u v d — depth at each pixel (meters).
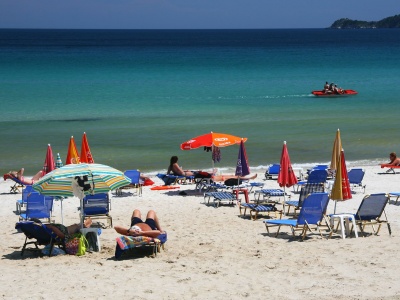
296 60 104.69
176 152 30.06
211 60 103.81
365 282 11.02
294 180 18.28
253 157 29.00
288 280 11.28
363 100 51.00
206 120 40.03
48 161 20.56
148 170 26.20
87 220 15.38
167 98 51.34
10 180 24.31
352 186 21.44
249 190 22.00
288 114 43.12
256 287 10.88
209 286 11.01
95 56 116.06
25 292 10.86
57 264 13.03
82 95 52.91
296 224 14.83
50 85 60.53
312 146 31.69
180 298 10.34
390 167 25.02
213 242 14.77
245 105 47.69
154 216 14.25
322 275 11.57
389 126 37.91
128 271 12.21
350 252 13.34
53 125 37.91
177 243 14.71
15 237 15.88
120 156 29.06
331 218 15.28
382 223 16.31
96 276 11.84
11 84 61.38
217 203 19.38
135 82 64.25
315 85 62.66
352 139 33.72
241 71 80.31
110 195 21.20
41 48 157.25
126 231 13.73
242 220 17.45
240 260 12.96
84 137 21.12
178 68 84.81
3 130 36.03
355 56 116.88
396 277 11.31
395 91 57.19
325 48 158.25
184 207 19.28
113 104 47.56
